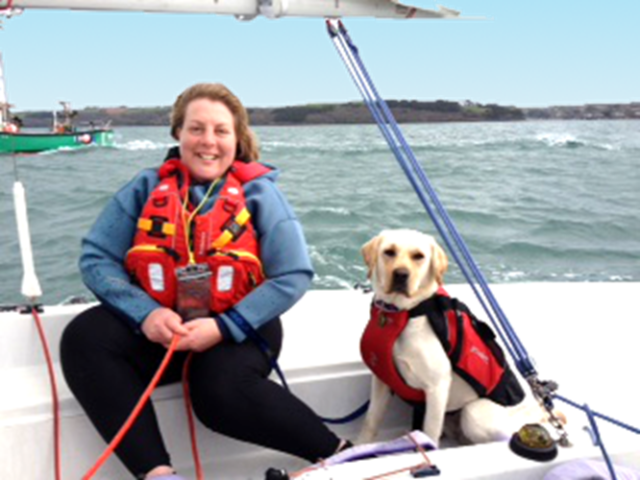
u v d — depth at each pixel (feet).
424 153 76.02
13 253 23.82
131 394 5.50
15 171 6.72
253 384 5.63
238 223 5.82
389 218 31.17
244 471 6.20
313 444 5.66
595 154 76.07
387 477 4.39
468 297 8.93
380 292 6.02
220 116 5.97
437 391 5.89
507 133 147.02
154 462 5.28
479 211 33.60
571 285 9.52
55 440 5.87
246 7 6.34
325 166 58.85
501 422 5.91
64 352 5.66
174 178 6.03
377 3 6.51
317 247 24.76
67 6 5.78
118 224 6.07
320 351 7.00
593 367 7.14
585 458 4.70
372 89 6.39
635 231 29.68
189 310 5.74
